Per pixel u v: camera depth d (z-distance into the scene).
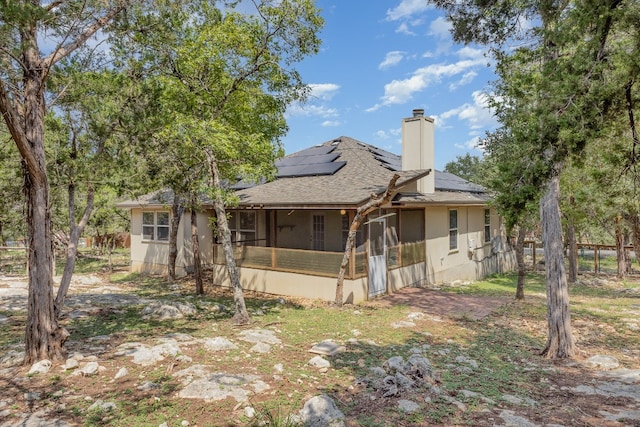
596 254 18.73
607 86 3.84
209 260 16.14
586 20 3.87
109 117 6.68
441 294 12.06
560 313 6.86
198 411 4.05
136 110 6.98
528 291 13.50
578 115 3.96
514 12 5.66
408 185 12.59
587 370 6.12
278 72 9.12
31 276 5.32
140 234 16.94
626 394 5.08
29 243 5.35
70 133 6.95
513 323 9.02
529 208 4.48
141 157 7.87
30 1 4.59
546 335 8.12
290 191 12.01
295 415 4.01
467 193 15.95
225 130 8.30
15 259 18.77
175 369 5.20
